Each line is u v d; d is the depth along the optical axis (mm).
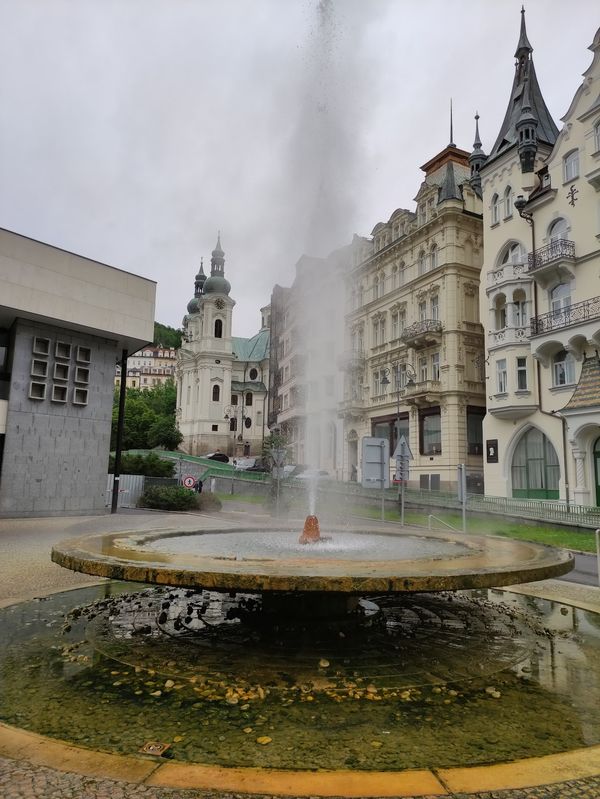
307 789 3197
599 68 26906
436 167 42156
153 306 29016
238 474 44594
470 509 25906
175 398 110062
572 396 26078
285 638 6184
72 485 25781
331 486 35750
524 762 3539
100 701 4516
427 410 37969
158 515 26875
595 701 4621
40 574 10914
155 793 3133
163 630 6555
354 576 4738
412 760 3586
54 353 25844
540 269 28266
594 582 11164
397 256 42500
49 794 3096
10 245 23859
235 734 3941
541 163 32281
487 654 5852
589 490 25562
